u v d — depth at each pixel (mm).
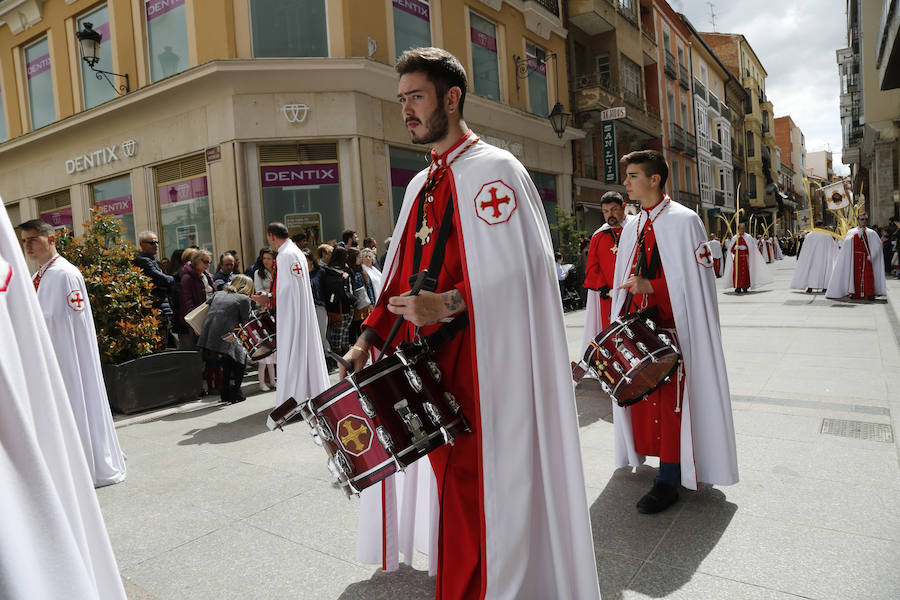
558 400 1965
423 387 1841
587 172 21859
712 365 3225
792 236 46594
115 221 6629
